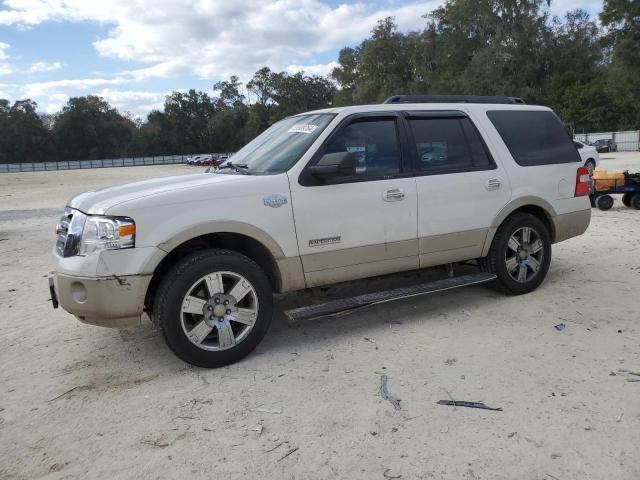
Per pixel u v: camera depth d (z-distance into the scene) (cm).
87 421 350
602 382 369
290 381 392
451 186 506
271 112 11062
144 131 11981
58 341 496
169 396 378
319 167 431
